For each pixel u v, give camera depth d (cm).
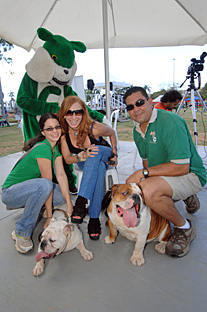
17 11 300
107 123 317
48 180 183
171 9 314
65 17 339
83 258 176
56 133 190
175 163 169
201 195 276
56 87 277
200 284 146
